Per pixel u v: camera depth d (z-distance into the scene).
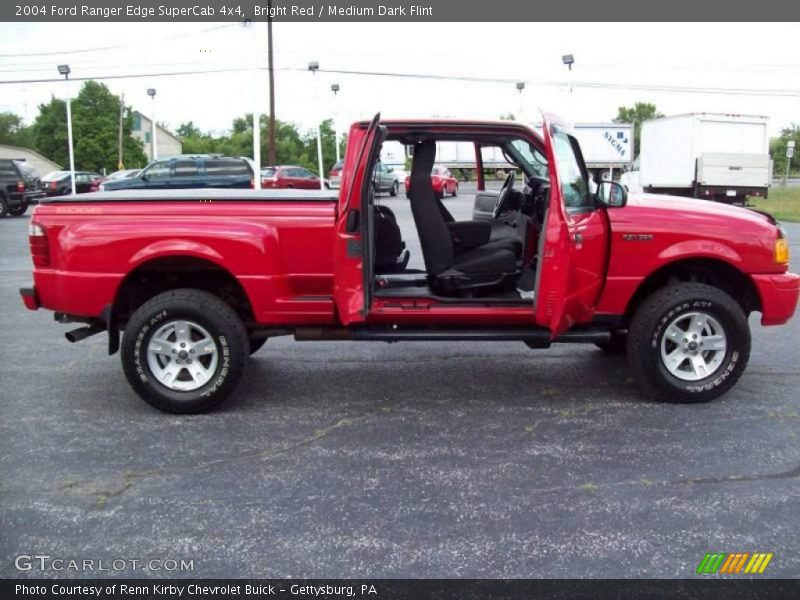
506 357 6.77
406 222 15.29
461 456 4.48
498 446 4.64
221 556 3.38
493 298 5.40
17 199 25.08
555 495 3.95
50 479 4.18
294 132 71.25
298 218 5.13
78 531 3.61
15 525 3.67
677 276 5.62
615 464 4.34
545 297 4.88
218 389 5.18
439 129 5.14
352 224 4.88
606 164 29.45
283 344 7.32
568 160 5.14
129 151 73.25
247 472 4.27
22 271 12.39
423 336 5.23
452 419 5.13
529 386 5.88
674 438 4.74
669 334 5.31
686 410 5.27
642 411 5.26
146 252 5.06
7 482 4.14
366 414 5.25
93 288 5.13
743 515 3.73
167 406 5.18
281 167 29.59
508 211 6.57
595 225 5.12
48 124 71.06
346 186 4.92
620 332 6.09
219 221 5.11
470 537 3.52
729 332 5.28
